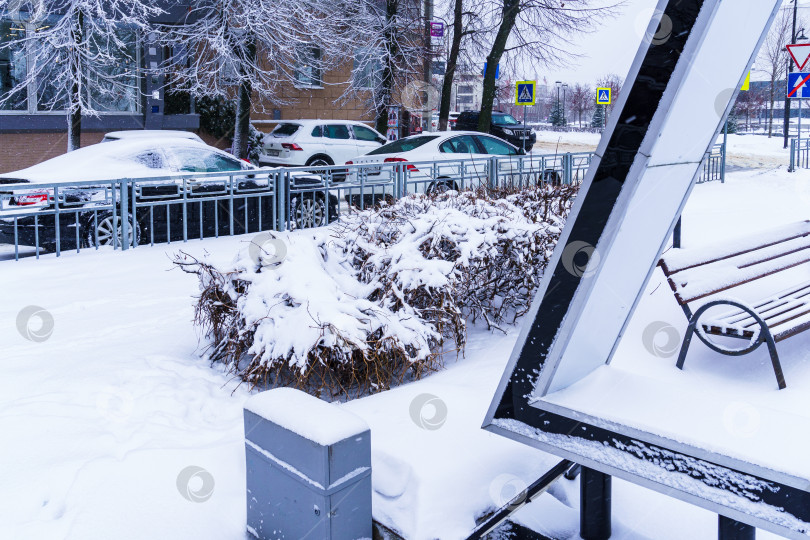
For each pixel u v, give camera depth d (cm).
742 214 1084
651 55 227
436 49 2214
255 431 304
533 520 296
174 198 1018
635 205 242
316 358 437
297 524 290
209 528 322
